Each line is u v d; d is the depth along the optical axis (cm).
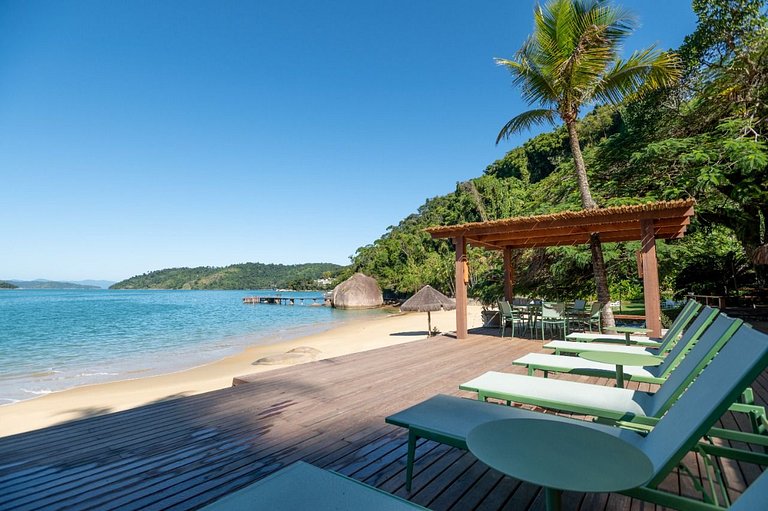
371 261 6325
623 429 212
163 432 318
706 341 249
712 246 1534
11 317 3100
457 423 224
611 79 930
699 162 1018
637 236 1032
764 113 1069
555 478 128
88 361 1308
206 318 3142
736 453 186
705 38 1238
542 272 1373
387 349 729
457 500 214
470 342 808
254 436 309
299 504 143
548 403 262
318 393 434
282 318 3180
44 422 662
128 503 213
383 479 237
